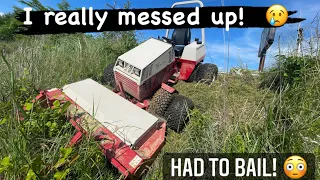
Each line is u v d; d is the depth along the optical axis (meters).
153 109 3.41
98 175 2.35
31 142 2.20
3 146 2.01
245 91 4.18
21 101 2.71
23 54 4.45
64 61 5.08
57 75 4.30
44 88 3.80
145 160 2.42
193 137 2.94
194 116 3.21
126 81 3.43
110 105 3.04
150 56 3.45
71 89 3.29
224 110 2.90
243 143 2.41
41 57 4.62
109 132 2.63
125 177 2.29
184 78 4.53
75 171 2.18
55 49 5.49
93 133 2.56
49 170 1.91
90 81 3.57
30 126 2.28
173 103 3.39
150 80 3.46
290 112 2.75
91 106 2.97
